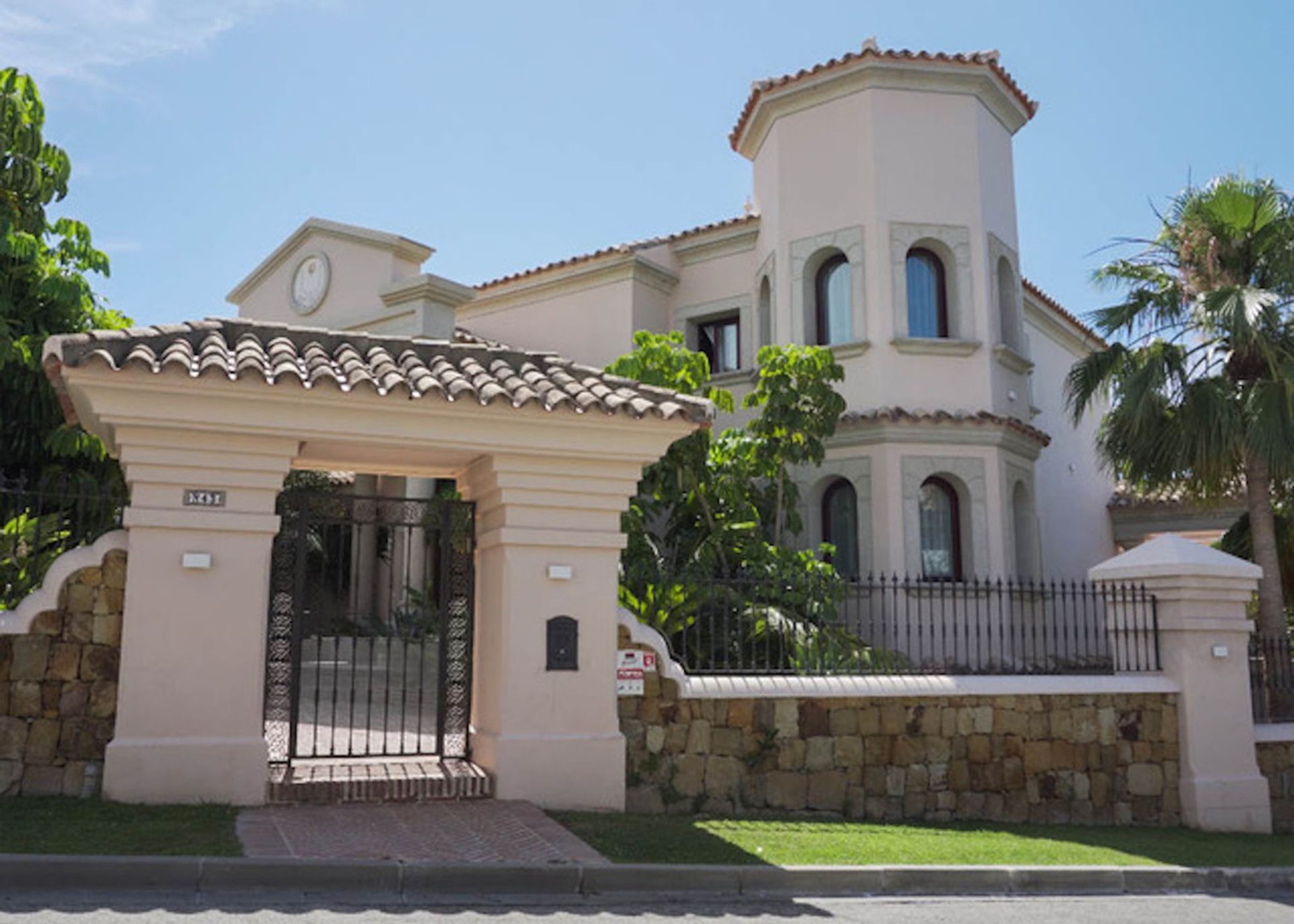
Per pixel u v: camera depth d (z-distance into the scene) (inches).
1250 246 561.6
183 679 323.6
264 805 324.2
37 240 544.7
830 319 718.5
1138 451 559.8
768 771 390.0
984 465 673.0
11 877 241.1
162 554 325.7
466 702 383.6
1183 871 333.7
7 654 317.1
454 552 390.9
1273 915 301.1
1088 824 424.2
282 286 802.8
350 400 335.0
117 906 232.1
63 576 323.0
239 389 322.3
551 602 365.4
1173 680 443.8
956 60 706.2
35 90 545.6
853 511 687.1
